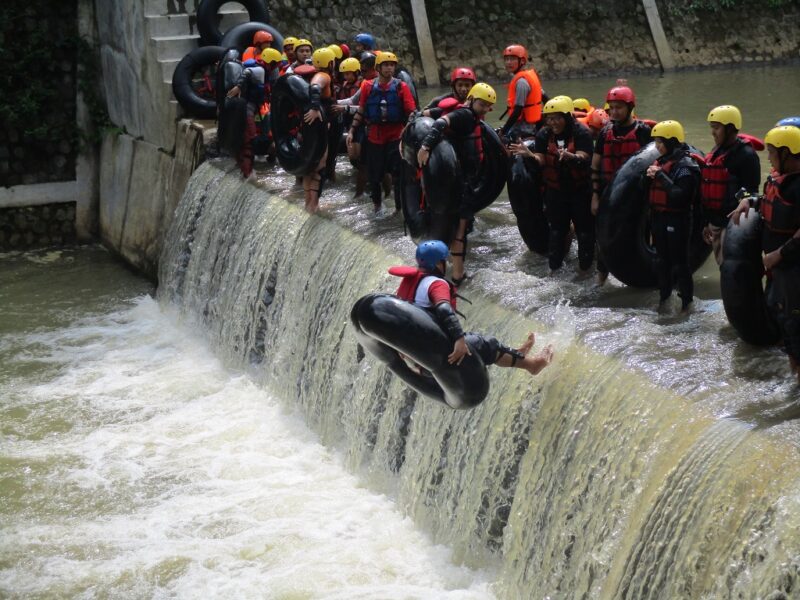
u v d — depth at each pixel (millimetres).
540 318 8102
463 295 9086
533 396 7641
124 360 13695
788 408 6141
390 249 10305
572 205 8961
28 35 18594
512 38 25375
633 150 8383
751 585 5414
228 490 10023
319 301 11203
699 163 7820
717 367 6828
